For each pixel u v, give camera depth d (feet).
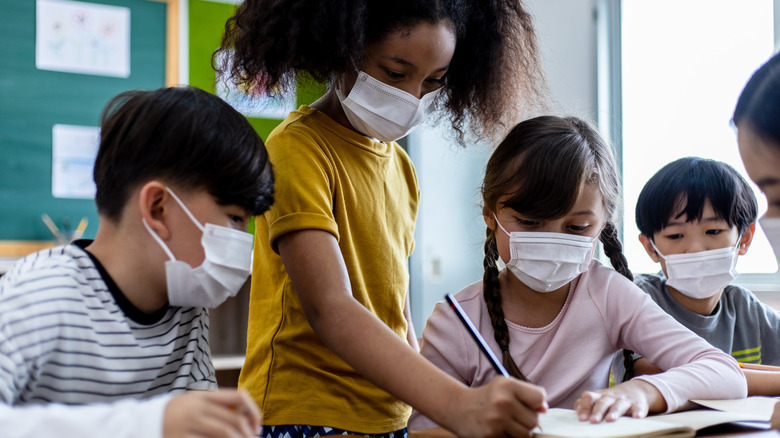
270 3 3.67
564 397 3.80
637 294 4.00
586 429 2.55
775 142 2.41
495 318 3.98
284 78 3.90
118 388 2.81
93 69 8.89
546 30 8.98
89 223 8.83
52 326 2.54
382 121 3.67
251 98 4.06
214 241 2.85
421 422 3.30
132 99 2.95
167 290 2.91
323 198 3.40
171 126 2.81
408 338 4.41
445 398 2.63
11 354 2.38
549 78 8.98
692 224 4.70
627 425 2.63
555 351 3.90
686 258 4.70
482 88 4.41
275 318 3.70
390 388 2.79
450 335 3.92
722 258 4.65
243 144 2.93
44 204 8.64
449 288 10.20
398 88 3.64
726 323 4.95
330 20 3.57
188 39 9.25
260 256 3.88
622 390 3.04
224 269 2.89
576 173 3.81
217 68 4.08
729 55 7.84
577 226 3.89
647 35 8.93
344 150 3.79
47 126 8.69
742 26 7.73
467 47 4.25
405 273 4.08
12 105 8.55
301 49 3.72
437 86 3.86
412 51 3.51
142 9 9.10
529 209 3.82
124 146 2.83
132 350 2.85
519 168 3.89
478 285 4.25
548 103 4.95
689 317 4.87
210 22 9.35
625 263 4.51
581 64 9.23
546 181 3.79
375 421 3.68
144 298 2.91
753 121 2.47
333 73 3.81
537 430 2.55
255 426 2.15
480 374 3.84
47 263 2.69
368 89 3.64
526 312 4.10
